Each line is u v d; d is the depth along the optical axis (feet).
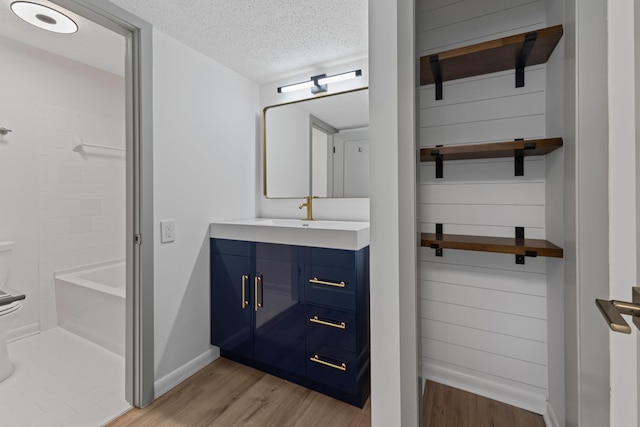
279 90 7.59
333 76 6.93
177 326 5.98
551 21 3.84
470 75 4.51
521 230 4.32
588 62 2.70
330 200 7.39
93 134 8.98
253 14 5.20
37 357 6.97
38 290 8.00
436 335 4.98
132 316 5.39
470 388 4.73
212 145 6.77
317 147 7.43
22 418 5.04
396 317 3.51
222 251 6.57
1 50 7.25
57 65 8.18
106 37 6.89
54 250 8.27
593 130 2.68
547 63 4.03
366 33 5.79
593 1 2.65
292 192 7.77
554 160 3.74
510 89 4.31
